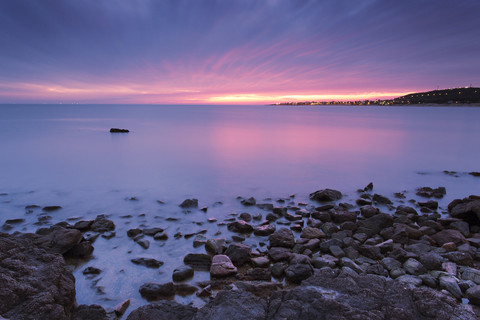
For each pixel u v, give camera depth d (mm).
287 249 6891
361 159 20266
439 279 5594
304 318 3580
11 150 22750
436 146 26578
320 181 14359
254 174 15602
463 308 3727
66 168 16578
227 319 3635
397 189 13281
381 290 4105
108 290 5422
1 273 4066
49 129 40375
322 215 9211
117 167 17031
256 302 3961
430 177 15609
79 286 5520
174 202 10758
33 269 4480
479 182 14742
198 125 52406
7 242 4965
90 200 10852
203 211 9812
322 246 7098
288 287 5520
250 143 27953
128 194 11680
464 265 6355
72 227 8055
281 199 11266
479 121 67812
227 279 5742
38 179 13906
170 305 4121
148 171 16062
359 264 6418
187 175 15180
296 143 28094
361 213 9750
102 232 7898
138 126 48844
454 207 9883
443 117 90625
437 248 7070
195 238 7586
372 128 46969
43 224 8523
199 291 5273
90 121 59375
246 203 10523
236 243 6766
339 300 3898
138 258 6453
